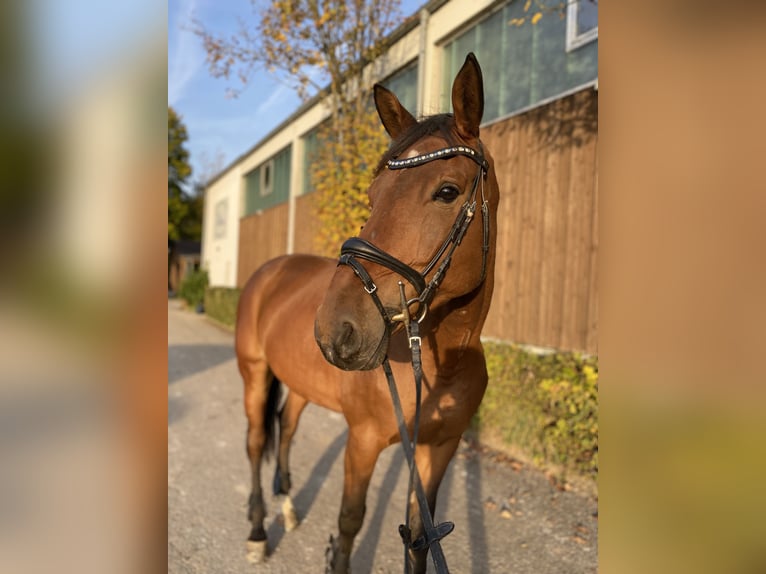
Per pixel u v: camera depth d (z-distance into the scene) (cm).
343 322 137
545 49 559
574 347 490
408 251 142
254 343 307
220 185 2097
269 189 1534
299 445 451
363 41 708
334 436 477
